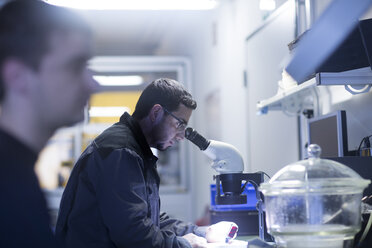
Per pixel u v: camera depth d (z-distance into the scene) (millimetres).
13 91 672
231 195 1853
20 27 676
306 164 1414
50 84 690
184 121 1920
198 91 5820
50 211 704
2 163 633
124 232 1561
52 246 656
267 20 3146
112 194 1584
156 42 7121
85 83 738
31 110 680
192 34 5941
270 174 3309
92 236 1644
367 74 1734
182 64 6219
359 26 1620
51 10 711
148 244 1572
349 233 1271
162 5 3811
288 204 1290
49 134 713
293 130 2891
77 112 736
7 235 620
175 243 1646
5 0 727
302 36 1851
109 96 6883
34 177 658
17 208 630
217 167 1889
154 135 1920
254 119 3627
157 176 1903
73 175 1732
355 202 1293
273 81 3086
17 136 661
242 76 3896
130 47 7375
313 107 2631
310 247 1270
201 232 2020
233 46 4176
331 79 1738
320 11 2383
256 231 2238
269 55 3154
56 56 694
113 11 5586
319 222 1271
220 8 4605
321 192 1271
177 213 5977
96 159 1647
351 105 2260
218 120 4836
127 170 1610
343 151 1941
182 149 6105
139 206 1594
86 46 734
